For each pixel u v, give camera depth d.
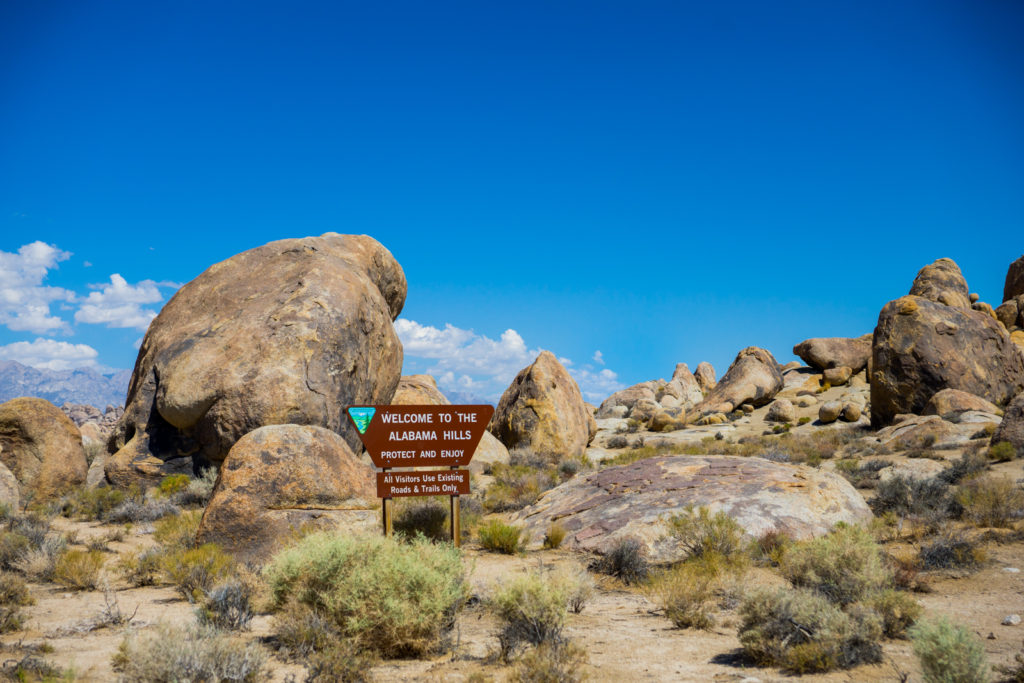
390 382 30.73
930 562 10.45
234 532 11.97
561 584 8.07
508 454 32.75
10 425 22.38
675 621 8.02
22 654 6.64
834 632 6.34
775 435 50.62
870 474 22.16
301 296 26.69
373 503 13.19
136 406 25.05
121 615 8.52
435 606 6.89
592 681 5.89
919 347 44.28
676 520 11.88
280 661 6.49
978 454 22.78
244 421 23.50
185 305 27.97
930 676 5.27
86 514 19.47
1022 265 75.56
